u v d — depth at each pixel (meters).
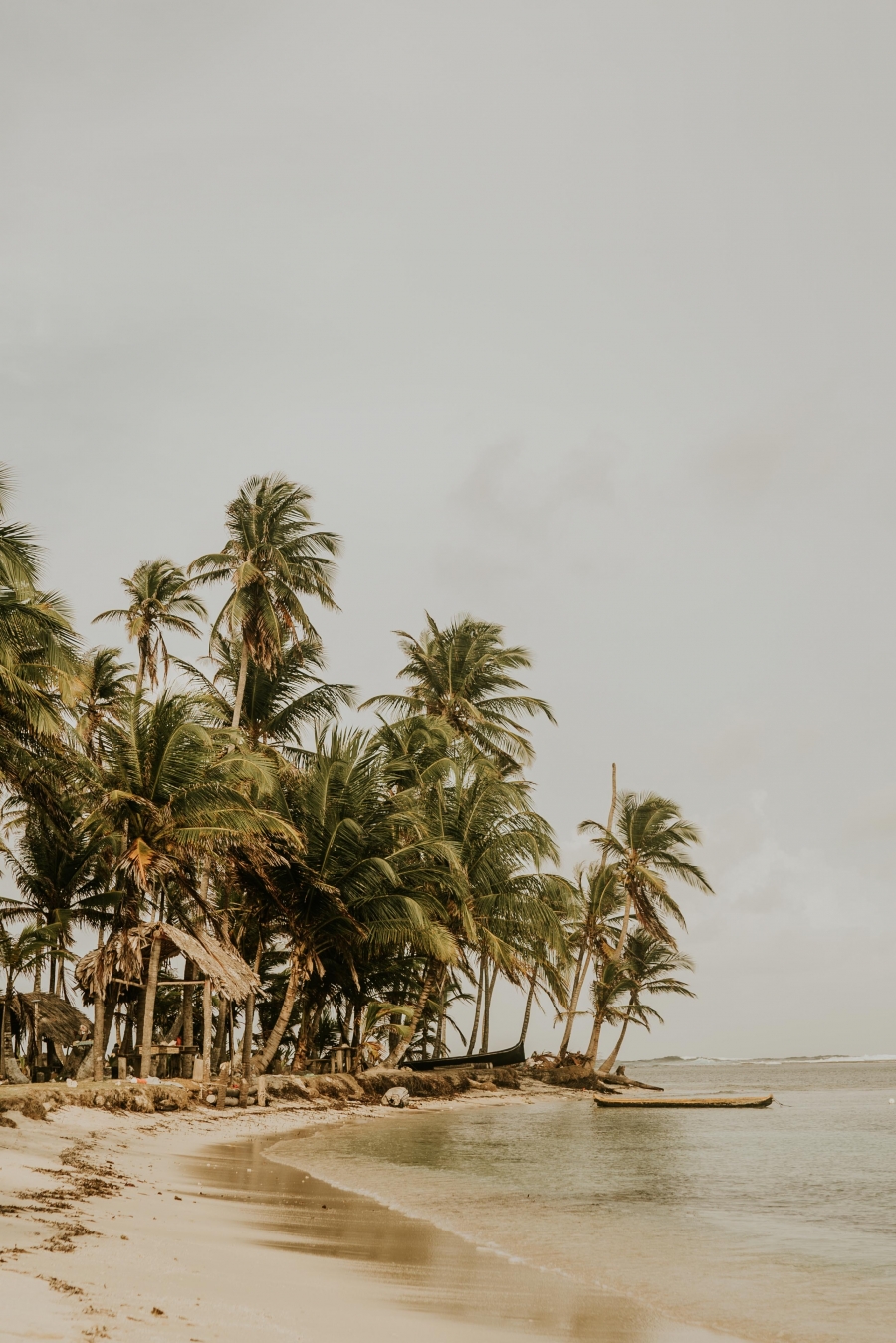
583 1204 14.65
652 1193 16.12
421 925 33.59
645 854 54.19
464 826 41.41
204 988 27.61
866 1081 110.81
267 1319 6.48
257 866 32.72
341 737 35.97
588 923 53.97
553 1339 7.00
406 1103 35.97
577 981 56.28
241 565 35.47
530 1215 13.30
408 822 37.41
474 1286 8.65
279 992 41.81
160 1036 37.34
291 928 34.88
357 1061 40.00
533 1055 56.34
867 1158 22.39
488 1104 41.22
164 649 38.66
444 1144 23.36
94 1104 21.19
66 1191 11.00
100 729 28.55
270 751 37.03
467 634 47.19
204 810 26.92
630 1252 10.90
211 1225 10.48
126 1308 6.07
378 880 33.97
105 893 32.25
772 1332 7.66
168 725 27.06
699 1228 12.80
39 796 24.97
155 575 38.44
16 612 22.58
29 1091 19.48
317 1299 7.42
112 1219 9.76
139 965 25.61
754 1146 25.30
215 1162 16.94
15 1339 5.04
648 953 60.84
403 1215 12.62
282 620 37.25
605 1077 57.06
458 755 43.72
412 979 45.44
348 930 34.47
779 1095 67.06
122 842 27.84
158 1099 23.95
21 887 33.25
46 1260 7.25
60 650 23.84
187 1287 7.09
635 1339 7.19
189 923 29.70
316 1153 19.97
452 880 37.00
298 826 34.44
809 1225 13.27
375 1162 18.81
